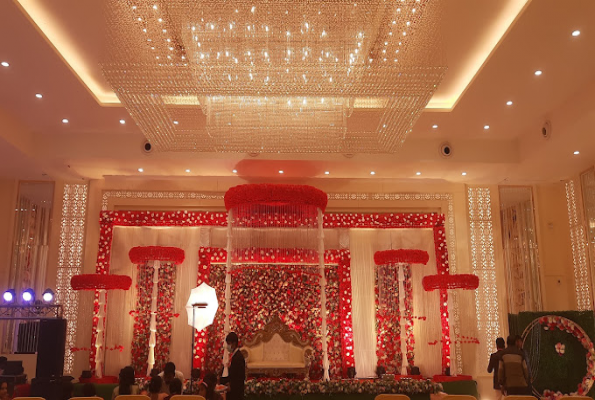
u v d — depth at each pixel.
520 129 10.23
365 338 11.34
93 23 6.94
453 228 12.01
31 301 10.55
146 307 11.26
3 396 7.70
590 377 8.69
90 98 8.76
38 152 10.30
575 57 7.49
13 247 11.47
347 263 11.56
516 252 11.97
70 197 11.80
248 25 5.50
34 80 8.12
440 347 11.25
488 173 11.46
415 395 7.58
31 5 6.58
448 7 6.62
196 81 5.98
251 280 11.45
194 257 11.52
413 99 6.37
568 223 11.97
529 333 9.21
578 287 11.51
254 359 10.85
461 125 9.99
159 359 10.99
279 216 9.73
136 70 5.90
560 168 11.06
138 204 11.77
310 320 11.35
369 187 12.06
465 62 8.00
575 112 8.66
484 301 11.73
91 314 11.19
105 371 10.90
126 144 10.41
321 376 11.01
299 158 10.43
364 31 5.50
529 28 6.77
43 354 8.99
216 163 10.73
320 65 5.73
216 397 5.84
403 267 11.60
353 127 7.24
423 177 11.84
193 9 5.29
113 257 11.47
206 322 7.38
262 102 6.77
